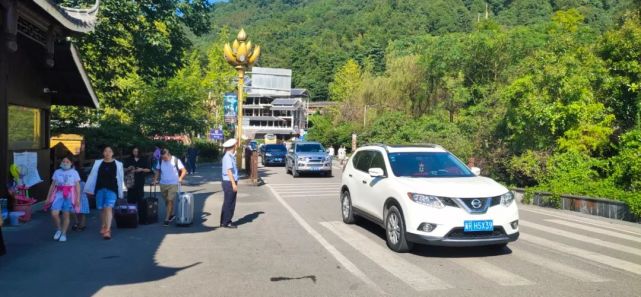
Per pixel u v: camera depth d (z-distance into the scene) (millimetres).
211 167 35094
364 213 9867
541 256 7980
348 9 147125
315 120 63281
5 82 10766
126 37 20562
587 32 30781
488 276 6766
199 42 94125
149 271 7000
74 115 23641
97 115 25000
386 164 9211
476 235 7480
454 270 7070
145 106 30422
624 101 17953
